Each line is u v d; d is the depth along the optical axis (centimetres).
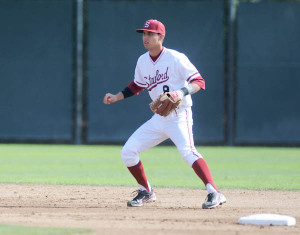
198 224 1888
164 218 2020
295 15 5922
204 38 5984
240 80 5994
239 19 5959
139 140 2320
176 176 3750
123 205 2392
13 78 6144
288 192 2864
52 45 6094
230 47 5978
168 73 2236
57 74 6119
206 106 6022
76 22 6056
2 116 6178
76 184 3191
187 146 2264
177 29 5988
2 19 6125
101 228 1784
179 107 2239
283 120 5981
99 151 5650
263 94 5978
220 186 3141
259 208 2317
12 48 6128
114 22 6025
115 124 6084
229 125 6031
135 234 1684
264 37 5950
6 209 2245
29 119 6159
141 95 6031
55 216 2052
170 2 5978
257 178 3619
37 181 3353
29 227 1778
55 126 6166
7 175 3712
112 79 6056
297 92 5950
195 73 2214
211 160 4872
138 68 2369
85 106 6150
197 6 5969
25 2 6094
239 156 5206
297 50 5934
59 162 4653
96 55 6066
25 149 5838
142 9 5997
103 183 3281
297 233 1741
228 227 1831
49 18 6081
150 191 2400
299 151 5700
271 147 6066
